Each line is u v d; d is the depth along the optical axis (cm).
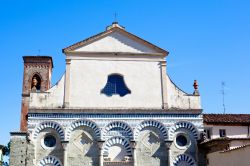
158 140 4041
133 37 4316
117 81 4212
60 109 4006
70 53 4219
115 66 4238
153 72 4250
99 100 4109
